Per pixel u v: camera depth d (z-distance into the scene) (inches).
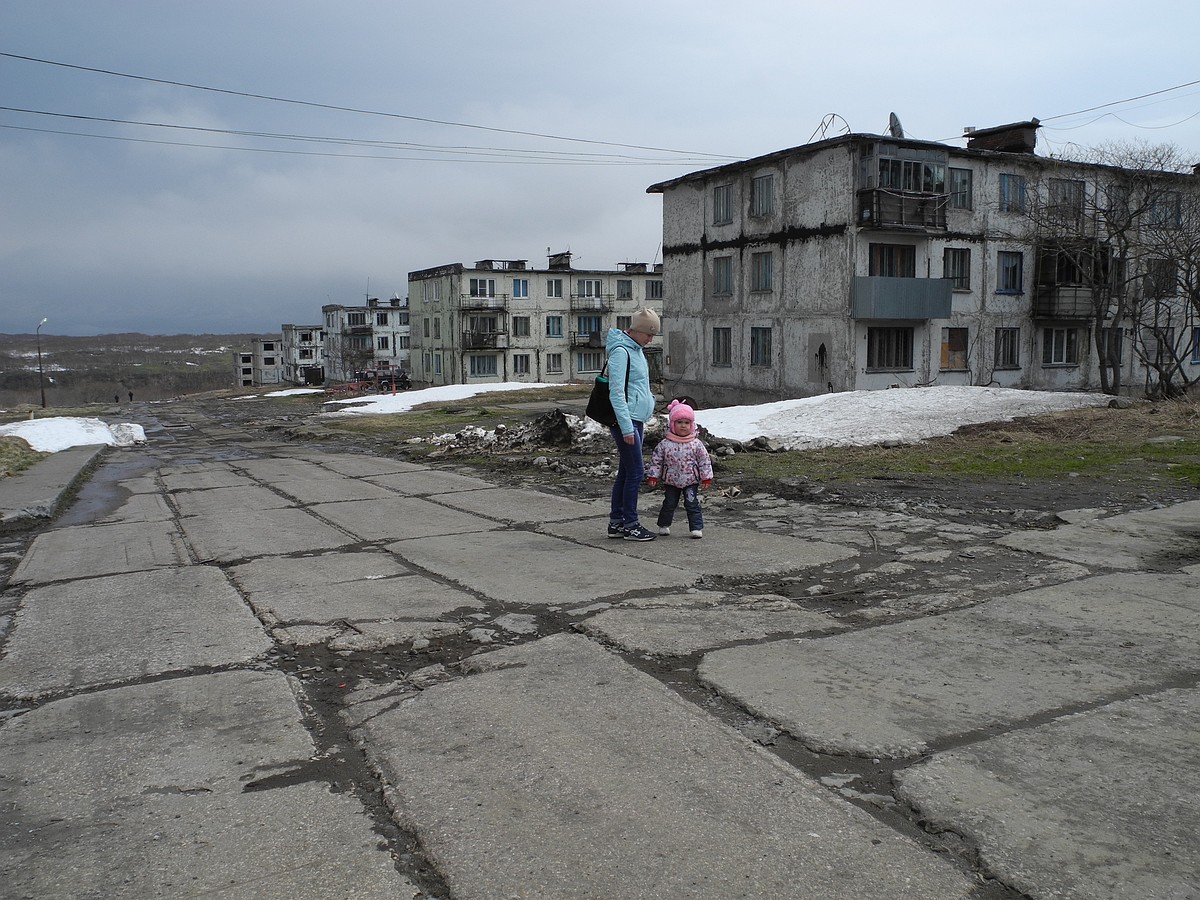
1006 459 419.2
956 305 1088.8
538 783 112.1
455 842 98.8
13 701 150.1
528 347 2327.8
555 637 172.7
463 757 120.6
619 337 262.1
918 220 1004.6
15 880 94.7
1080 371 1206.3
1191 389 922.7
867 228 980.6
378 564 247.9
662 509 275.1
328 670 161.2
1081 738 119.1
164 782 117.4
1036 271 1149.1
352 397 2044.8
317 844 100.3
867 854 93.5
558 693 142.6
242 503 393.7
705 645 164.1
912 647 158.4
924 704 132.6
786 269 1090.7
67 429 922.7
